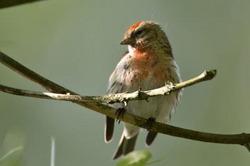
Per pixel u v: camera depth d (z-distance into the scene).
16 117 11.87
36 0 5.45
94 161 12.79
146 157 4.99
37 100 12.42
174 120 12.70
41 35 12.55
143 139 12.92
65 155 12.52
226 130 12.48
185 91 12.88
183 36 13.69
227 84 13.01
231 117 12.59
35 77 5.89
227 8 13.77
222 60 13.36
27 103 12.18
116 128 13.21
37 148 12.05
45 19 12.62
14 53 12.10
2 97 11.82
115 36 13.80
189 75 13.40
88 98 5.63
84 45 13.50
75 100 5.62
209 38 13.63
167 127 6.61
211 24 13.72
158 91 5.37
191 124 12.67
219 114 12.66
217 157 11.77
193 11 13.86
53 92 5.90
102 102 5.63
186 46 13.59
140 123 6.92
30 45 12.30
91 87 13.38
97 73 13.55
